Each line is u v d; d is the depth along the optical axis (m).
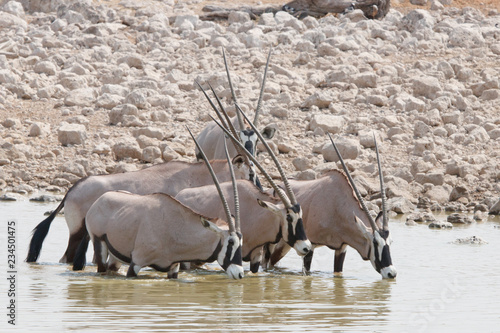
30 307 23.86
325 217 31.25
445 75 70.00
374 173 50.47
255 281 29.34
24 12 92.12
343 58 72.81
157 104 61.72
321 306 24.88
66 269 30.77
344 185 31.45
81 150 53.75
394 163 52.75
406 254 34.00
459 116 60.56
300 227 29.58
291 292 27.16
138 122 58.09
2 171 50.72
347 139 53.44
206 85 65.38
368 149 55.44
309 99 61.88
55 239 36.69
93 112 60.31
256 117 40.53
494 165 51.97
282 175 29.97
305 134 57.47
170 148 52.75
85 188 31.92
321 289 27.83
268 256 32.66
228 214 28.19
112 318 22.58
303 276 30.72
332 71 68.25
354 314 23.86
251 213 30.81
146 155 52.69
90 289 26.81
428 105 63.16
